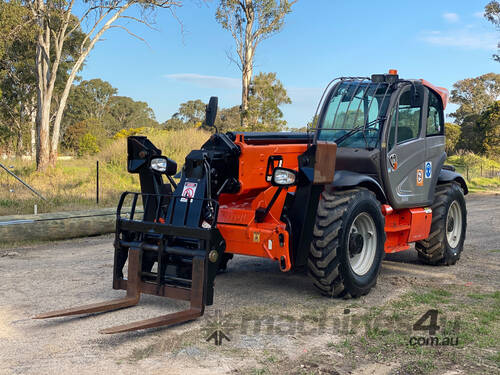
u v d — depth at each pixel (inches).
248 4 1051.3
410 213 235.8
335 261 189.5
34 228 324.8
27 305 183.8
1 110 1738.4
